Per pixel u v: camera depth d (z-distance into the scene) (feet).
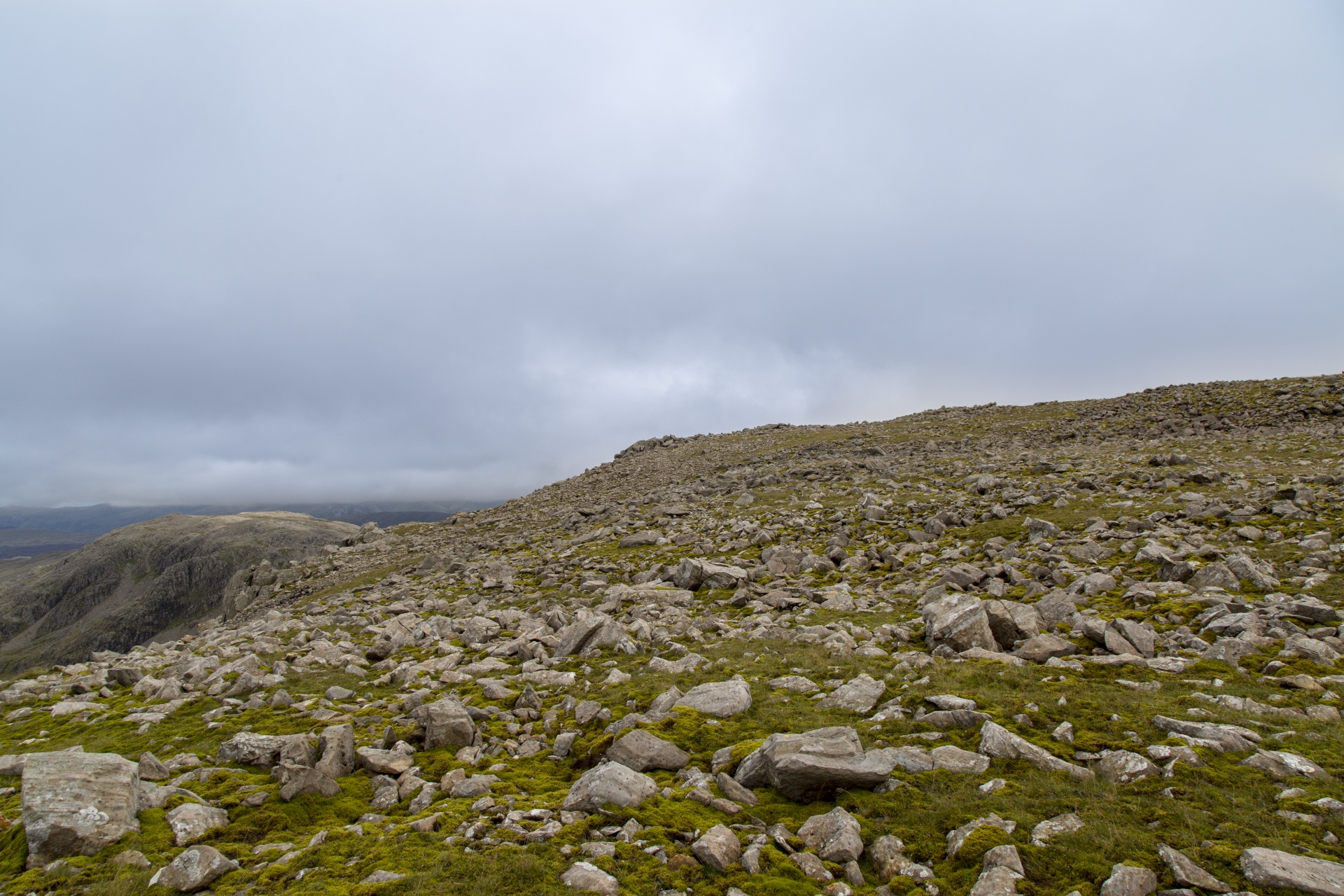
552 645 71.56
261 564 219.82
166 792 36.88
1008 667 48.39
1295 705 38.73
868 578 85.87
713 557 110.93
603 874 27.58
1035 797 31.32
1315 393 184.03
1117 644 50.06
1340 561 61.82
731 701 46.14
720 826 30.35
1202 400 202.69
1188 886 24.32
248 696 59.57
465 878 28.07
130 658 88.28
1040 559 78.84
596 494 228.63
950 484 136.26
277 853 31.53
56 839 30.68
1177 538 75.97
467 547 178.50
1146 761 32.81
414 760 43.29
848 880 27.48
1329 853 25.34
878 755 34.65
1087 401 238.89
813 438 244.01
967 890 25.88
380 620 99.76
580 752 42.75
